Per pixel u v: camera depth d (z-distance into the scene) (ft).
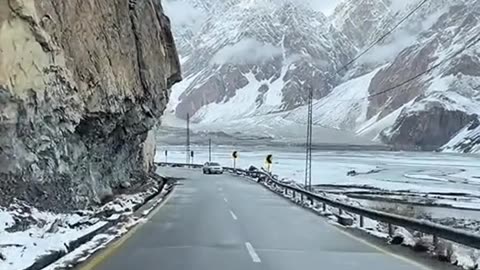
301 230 64.59
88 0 79.36
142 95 108.99
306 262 42.83
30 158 59.06
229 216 79.41
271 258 44.45
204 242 53.16
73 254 43.57
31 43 57.36
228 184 167.32
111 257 43.60
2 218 48.49
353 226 69.56
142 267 39.55
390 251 49.08
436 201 167.02
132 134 109.81
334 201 80.69
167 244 51.42
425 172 361.30
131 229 63.00
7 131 54.85
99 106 79.46
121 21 96.32
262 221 73.67
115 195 96.12
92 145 82.07
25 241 41.81
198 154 555.28
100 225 57.36
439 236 46.06
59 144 66.08
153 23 124.98
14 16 54.44
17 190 56.49
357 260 44.06
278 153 648.79
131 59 101.76
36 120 59.31
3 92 52.75
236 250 48.42
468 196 189.16
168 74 152.05
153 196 116.16
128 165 119.85
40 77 59.26
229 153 599.98
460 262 43.06
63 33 69.21
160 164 342.44
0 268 33.12
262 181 178.60
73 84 69.31
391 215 57.06
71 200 68.95
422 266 41.57
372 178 280.92
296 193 130.21
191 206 94.94
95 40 80.53
